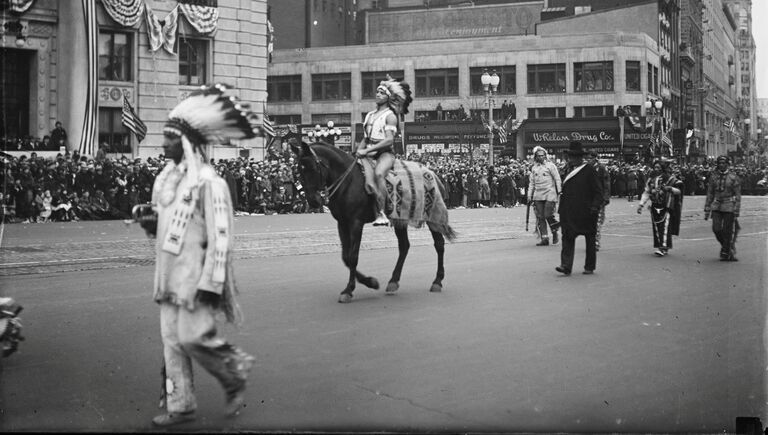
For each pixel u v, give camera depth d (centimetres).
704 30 9244
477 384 584
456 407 527
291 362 646
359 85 7162
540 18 8169
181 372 496
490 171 4162
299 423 491
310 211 3381
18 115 3403
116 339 739
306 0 9250
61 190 2630
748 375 612
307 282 1109
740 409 528
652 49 6938
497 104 6862
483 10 8356
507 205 4138
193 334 482
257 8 4234
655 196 1508
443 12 8488
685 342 729
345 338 739
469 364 642
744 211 3241
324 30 9588
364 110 7162
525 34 8194
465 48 6938
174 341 492
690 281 1144
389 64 7112
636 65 6688
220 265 479
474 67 6925
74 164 2738
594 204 1199
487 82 4188
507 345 712
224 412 514
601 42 6675
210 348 488
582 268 1298
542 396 554
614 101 6644
